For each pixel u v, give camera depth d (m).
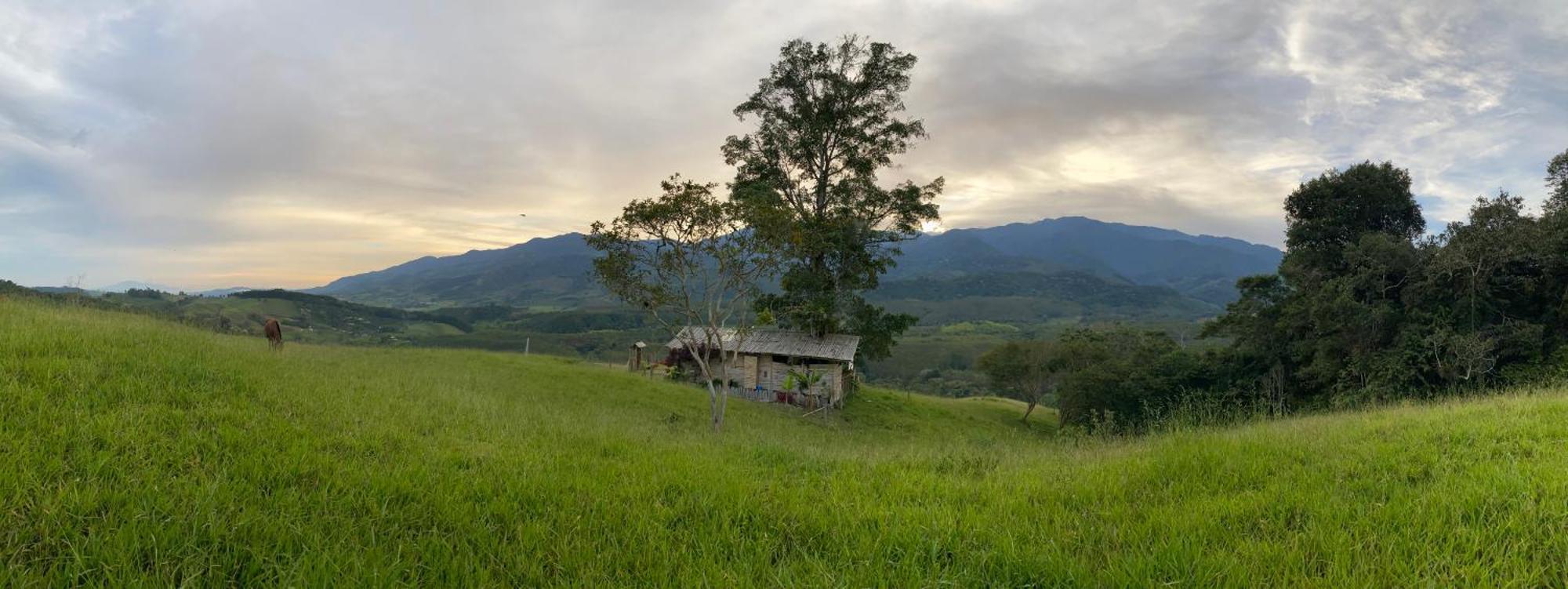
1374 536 3.54
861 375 45.53
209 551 3.21
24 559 2.98
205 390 6.79
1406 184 33.31
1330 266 33.19
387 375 13.62
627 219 14.77
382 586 3.01
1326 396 28.53
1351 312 27.53
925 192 32.56
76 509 3.41
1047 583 3.37
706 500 4.81
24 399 5.20
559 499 4.67
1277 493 4.59
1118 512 4.58
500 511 4.29
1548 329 25.06
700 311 16.66
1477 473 4.55
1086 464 6.72
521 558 3.48
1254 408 11.99
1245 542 3.72
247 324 56.19
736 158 32.97
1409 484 4.57
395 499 4.33
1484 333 24.34
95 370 6.58
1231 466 5.54
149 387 6.40
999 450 8.80
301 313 113.25
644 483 5.29
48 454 4.15
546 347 110.00
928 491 5.43
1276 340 33.28
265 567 3.12
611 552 3.66
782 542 4.13
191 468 4.34
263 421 5.91
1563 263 24.30
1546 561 3.18
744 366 35.03
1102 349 43.16
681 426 14.52
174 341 9.94
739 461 7.02
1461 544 3.39
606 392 22.88
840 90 31.55
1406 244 28.78
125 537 3.17
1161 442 7.93
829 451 8.62
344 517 3.85
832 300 32.41
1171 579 3.31
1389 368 25.22
